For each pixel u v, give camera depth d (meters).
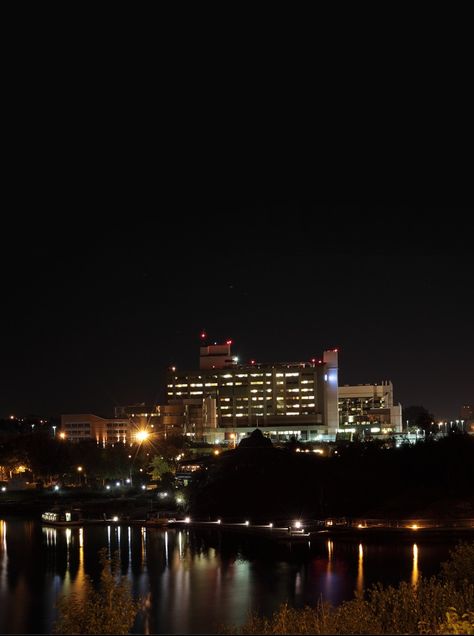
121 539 194.75
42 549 177.50
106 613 55.19
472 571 82.31
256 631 57.41
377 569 147.25
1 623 106.62
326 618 56.25
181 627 101.06
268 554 167.88
